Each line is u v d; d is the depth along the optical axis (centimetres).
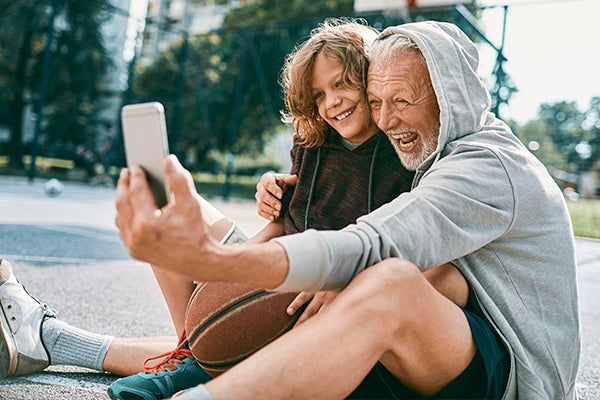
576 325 104
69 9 1497
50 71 1555
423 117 108
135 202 68
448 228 90
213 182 1617
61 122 1662
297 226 130
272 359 74
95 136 1762
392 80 107
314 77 127
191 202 69
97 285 238
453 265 100
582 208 707
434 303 83
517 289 99
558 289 101
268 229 137
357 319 77
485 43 635
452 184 93
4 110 1596
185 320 118
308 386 75
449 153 104
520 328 97
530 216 99
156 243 69
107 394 118
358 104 125
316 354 75
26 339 127
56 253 310
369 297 78
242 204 1017
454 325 86
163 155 69
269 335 101
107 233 426
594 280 347
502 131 109
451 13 653
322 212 127
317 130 131
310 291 83
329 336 76
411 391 92
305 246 79
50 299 204
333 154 129
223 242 130
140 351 133
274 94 1573
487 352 91
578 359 105
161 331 176
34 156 969
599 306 275
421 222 87
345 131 126
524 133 777
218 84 1723
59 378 129
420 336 83
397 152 117
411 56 106
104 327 174
